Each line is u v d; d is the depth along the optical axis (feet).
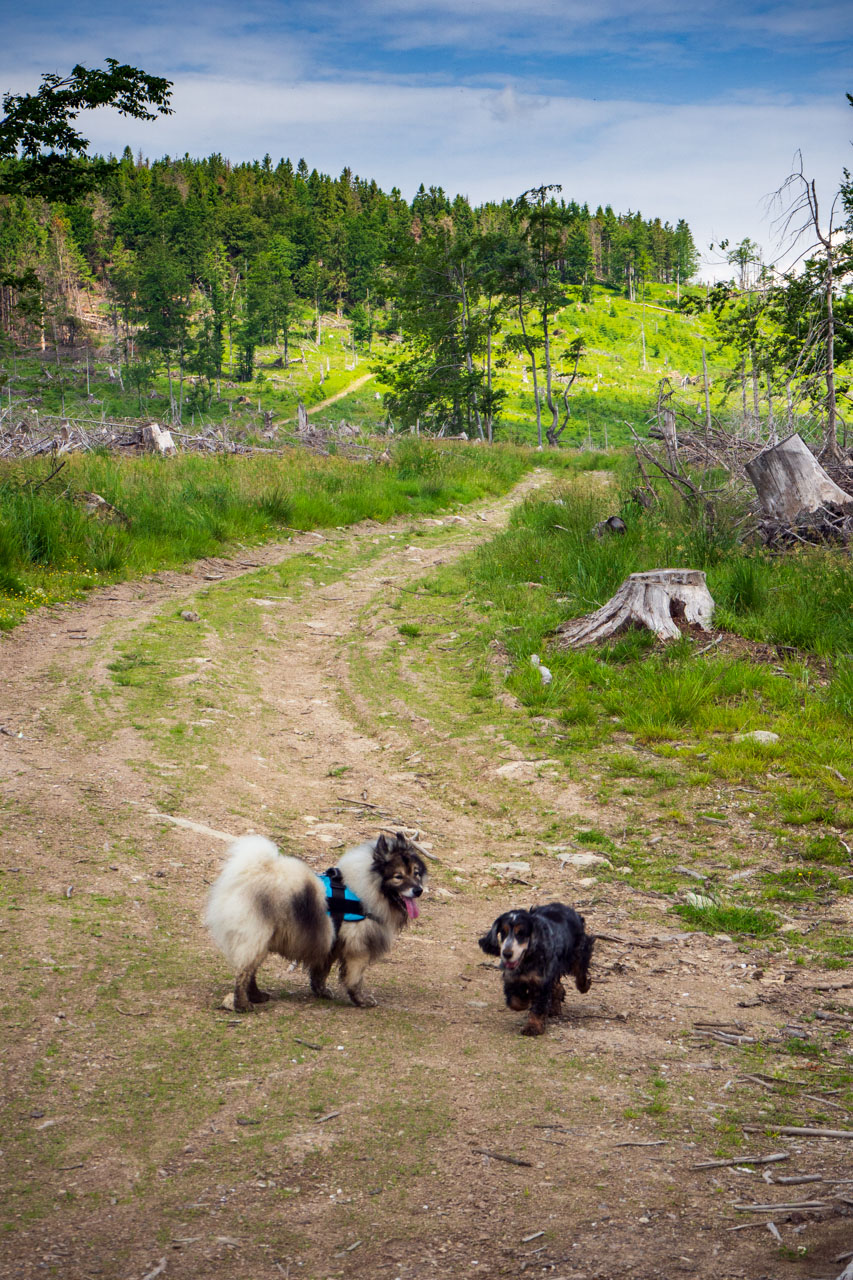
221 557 63.77
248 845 16.89
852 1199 11.60
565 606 49.44
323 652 46.70
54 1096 13.41
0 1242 10.34
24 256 458.50
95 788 27.61
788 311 63.21
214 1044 15.29
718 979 19.84
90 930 19.16
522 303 216.13
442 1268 10.23
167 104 78.89
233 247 588.50
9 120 75.82
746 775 30.83
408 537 75.25
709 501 60.59
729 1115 14.08
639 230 599.57
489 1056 15.76
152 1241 10.57
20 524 54.90
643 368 439.63
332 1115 13.37
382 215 638.94
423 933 21.91
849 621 41.19
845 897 23.72
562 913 18.06
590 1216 11.29
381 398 403.13
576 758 33.27
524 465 124.77
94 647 42.52
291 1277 10.04
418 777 32.71
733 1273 10.08
